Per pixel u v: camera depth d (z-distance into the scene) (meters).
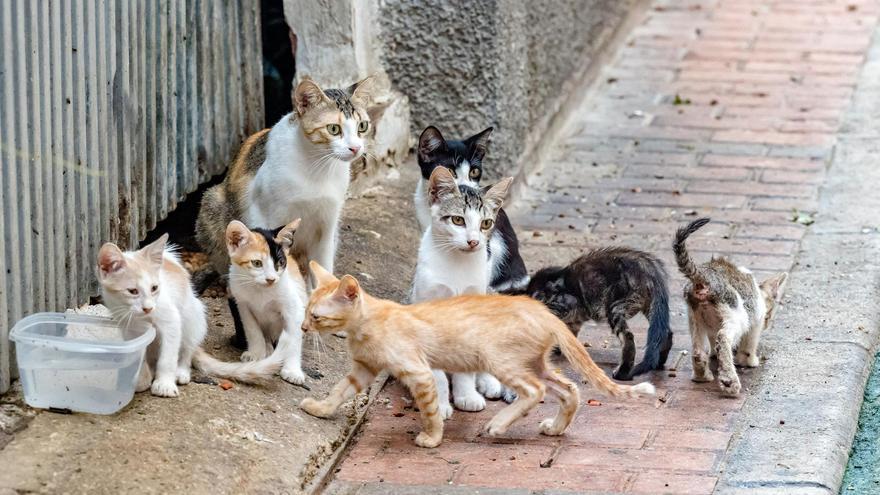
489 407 6.32
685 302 6.90
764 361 6.71
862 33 12.39
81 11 6.07
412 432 6.02
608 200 9.16
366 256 7.75
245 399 5.88
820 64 11.65
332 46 8.49
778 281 6.95
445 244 6.26
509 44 9.06
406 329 5.70
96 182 6.32
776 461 5.62
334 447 5.81
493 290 6.93
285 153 6.61
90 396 5.52
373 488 5.46
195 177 7.61
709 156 9.85
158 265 5.65
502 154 8.99
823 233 8.48
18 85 5.55
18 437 5.28
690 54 12.00
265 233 6.03
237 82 8.03
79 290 6.27
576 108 10.86
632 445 5.82
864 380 6.65
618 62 11.89
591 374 5.80
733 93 11.08
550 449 5.80
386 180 8.88
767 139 10.13
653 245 8.34
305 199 6.66
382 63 9.02
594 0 11.39
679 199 9.11
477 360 5.77
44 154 5.82
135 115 6.77
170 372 5.79
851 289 7.57
